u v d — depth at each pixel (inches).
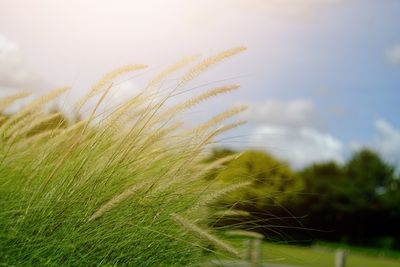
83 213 133.2
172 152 157.2
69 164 140.7
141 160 150.8
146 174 150.5
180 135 158.7
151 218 141.9
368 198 1391.5
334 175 1425.9
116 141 144.3
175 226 150.8
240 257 134.0
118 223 134.6
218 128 147.8
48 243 126.6
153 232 141.0
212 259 151.4
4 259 120.5
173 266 144.6
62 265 125.3
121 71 140.1
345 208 1353.3
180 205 151.3
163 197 143.8
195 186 159.2
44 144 149.1
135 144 141.3
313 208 1269.7
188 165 145.2
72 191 133.5
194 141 153.7
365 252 1141.7
